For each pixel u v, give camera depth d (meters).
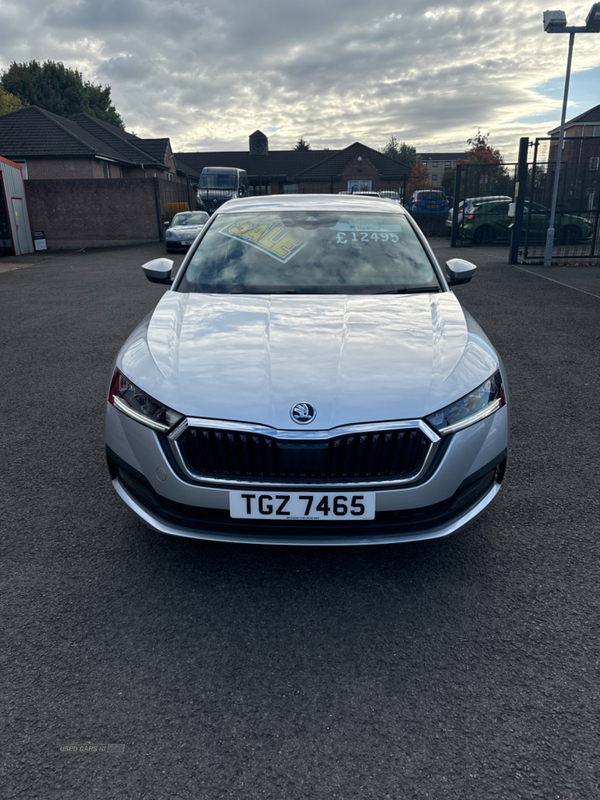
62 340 7.05
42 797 1.57
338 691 1.92
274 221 3.81
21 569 2.57
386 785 1.60
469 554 2.67
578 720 1.79
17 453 3.79
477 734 1.75
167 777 1.63
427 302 3.09
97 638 2.16
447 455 2.26
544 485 3.30
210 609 2.32
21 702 1.87
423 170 63.50
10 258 20.45
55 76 66.56
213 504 2.25
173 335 2.72
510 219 19.78
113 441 2.45
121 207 26.11
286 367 2.40
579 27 11.27
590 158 15.34
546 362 5.77
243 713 1.84
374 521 2.25
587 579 2.48
